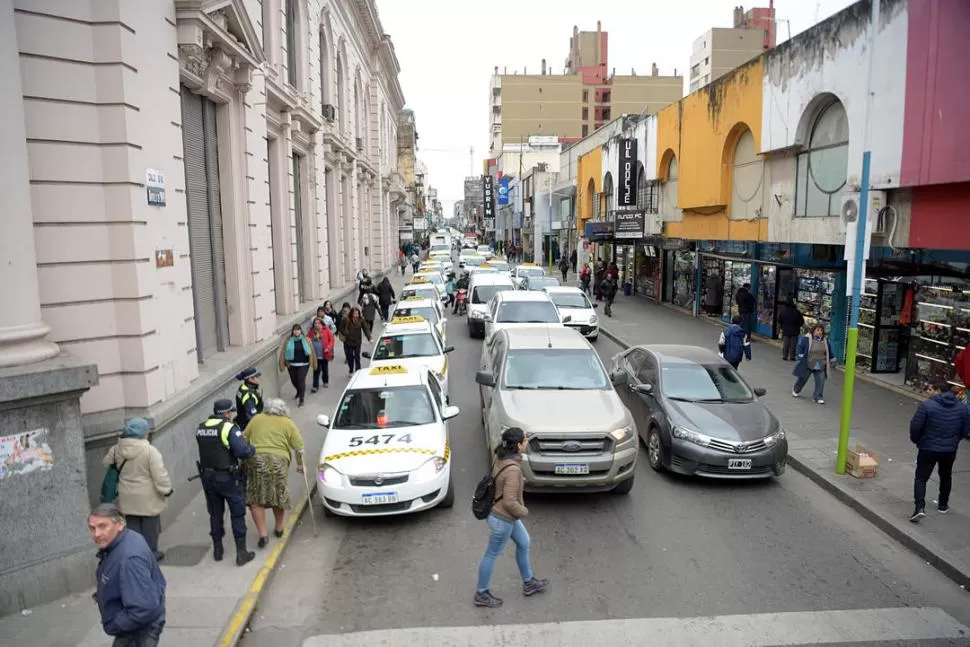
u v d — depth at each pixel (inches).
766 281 799.1
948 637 236.4
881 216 494.3
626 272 1338.6
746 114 695.1
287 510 336.5
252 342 522.6
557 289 897.5
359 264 1300.4
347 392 375.2
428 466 324.2
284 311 693.3
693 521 330.3
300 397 539.5
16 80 254.1
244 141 506.6
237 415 370.3
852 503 346.9
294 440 302.0
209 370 415.5
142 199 305.7
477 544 306.3
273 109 642.2
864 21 505.0
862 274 369.4
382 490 313.1
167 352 331.0
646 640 233.3
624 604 255.9
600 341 844.6
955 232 437.4
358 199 1295.5
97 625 236.2
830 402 527.5
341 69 1099.9
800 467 398.3
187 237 365.1
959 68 419.2
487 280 937.5
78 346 290.8
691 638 234.5
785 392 558.3
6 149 249.9
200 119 458.9
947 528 311.4
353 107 1210.0
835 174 564.4
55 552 251.6
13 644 224.5
